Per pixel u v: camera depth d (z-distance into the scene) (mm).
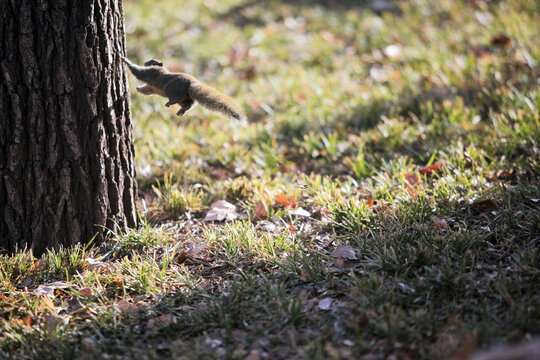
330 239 7762
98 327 6297
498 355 4121
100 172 7820
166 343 5988
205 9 20844
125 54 8039
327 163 11031
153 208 9492
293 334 5820
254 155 11344
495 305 5926
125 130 8164
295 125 12633
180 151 11531
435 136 11102
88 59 7395
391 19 18547
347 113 12820
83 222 7922
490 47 15117
